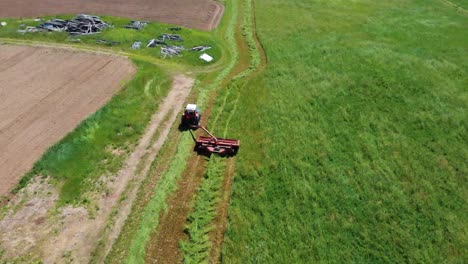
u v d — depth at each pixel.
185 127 28.30
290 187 23.03
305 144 26.70
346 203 22.20
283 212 21.45
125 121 27.97
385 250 19.66
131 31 42.50
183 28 44.84
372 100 32.09
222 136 27.52
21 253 18.44
